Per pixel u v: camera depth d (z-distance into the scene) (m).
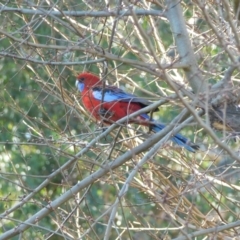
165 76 7.65
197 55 11.39
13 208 9.79
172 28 10.20
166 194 9.44
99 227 17.33
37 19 9.89
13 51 11.65
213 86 9.66
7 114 17.20
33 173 17.23
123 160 9.99
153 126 10.56
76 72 12.38
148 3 12.05
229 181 12.09
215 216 11.59
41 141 11.17
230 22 8.10
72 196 9.98
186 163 10.98
